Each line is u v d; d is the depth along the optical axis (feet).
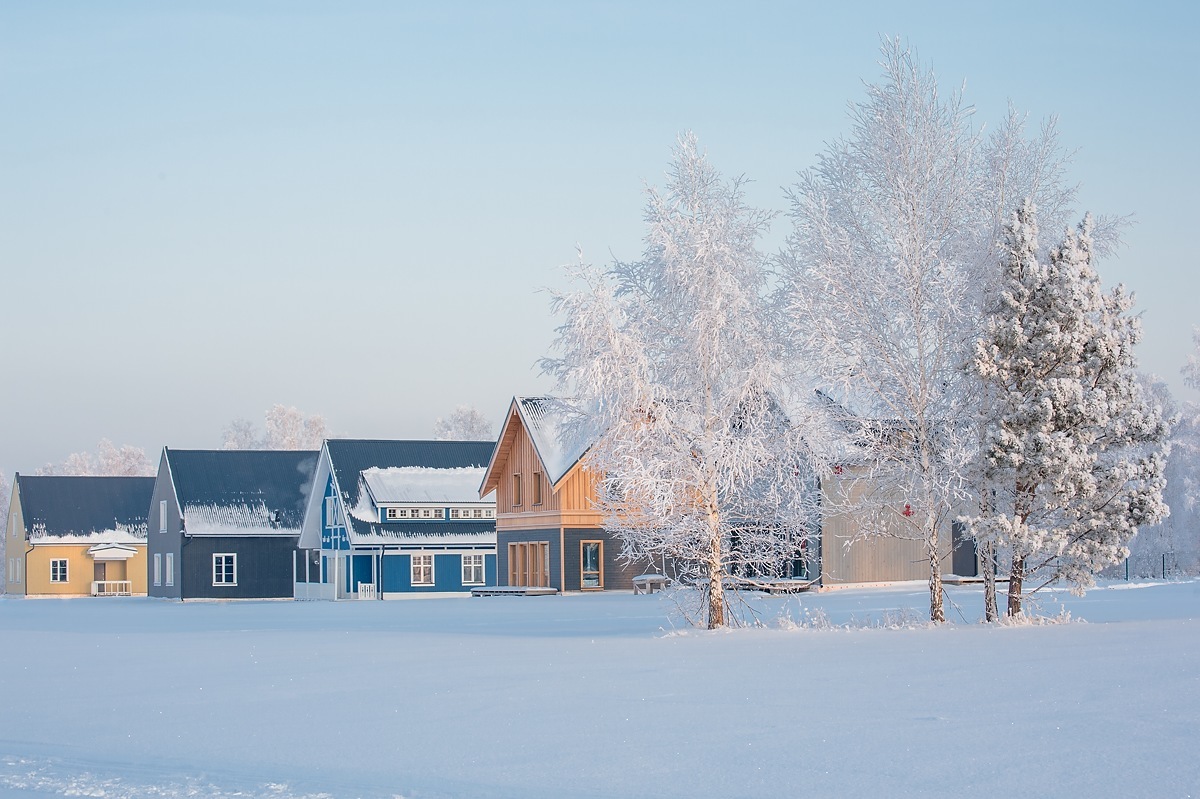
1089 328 92.02
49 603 244.42
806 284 94.38
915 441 95.09
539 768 36.99
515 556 213.46
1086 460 89.81
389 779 36.27
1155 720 40.91
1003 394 91.66
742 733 41.57
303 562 264.52
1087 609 105.60
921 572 171.32
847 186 96.48
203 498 263.29
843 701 48.29
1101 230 97.45
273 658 79.97
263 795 34.53
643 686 56.13
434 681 61.67
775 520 98.22
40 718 52.13
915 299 92.79
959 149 95.09
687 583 101.91
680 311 97.30
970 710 44.57
